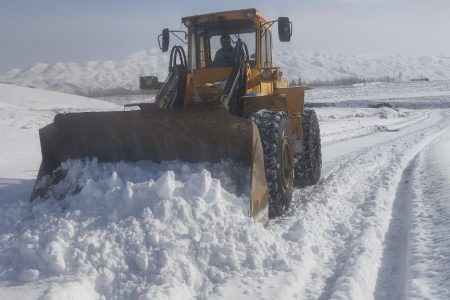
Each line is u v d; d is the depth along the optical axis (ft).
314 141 24.38
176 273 11.76
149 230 13.03
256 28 20.90
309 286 12.03
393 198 21.09
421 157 32.27
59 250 12.40
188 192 14.49
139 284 11.51
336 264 13.44
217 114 15.92
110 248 12.57
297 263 13.03
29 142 38.91
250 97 19.15
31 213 15.85
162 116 16.42
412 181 23.99
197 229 13.38
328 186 23.24
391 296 11.55
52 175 17.85
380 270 13.10
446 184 21.20
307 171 23.31
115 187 15.12
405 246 14.61
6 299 10.96
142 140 16.93
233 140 15.99
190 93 19.72
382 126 64.69
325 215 18.11
